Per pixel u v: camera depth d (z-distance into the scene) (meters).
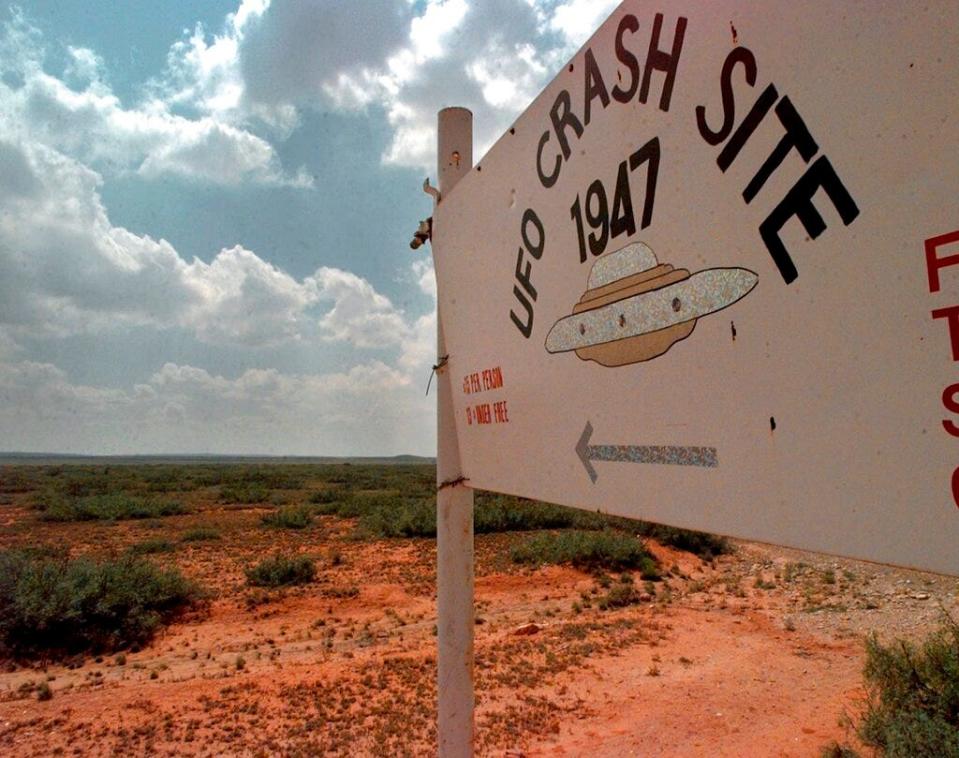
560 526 25.55
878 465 1.04
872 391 1.05
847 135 1.09
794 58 1.19
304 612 13.97
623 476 1.71
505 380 2.40
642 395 1.63
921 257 0.98
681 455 1.49
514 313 2.32
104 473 77.19
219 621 13.31
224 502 39.88
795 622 11.64
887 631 10.77
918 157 0.98
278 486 55.22
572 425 1.96
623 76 1.69
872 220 1.05
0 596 11.38
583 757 6.21
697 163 1.43
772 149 1.24
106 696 8.59
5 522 30.06
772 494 1.24
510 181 2.33
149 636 12.27
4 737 7.24
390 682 8.93
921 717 5.24
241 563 19.09
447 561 2.83
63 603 11.38
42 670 10.38
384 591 15.51
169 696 8.53
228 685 8.91
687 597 14.49
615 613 13.19
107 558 18.42
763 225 1.26
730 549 21.08
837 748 5.86
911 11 0.99
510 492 2.37
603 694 8.09
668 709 7.44
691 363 1.46
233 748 6.89
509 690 8.35
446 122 3.00
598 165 1.81
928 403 0.97
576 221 1.92
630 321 1.67
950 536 0.94
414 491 46.25
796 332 1.19
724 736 6.60
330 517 31.97
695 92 1.44
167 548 21.70
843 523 1.10
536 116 2.15
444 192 2.98
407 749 6.71
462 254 2.76
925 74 0.97
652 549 19.39
